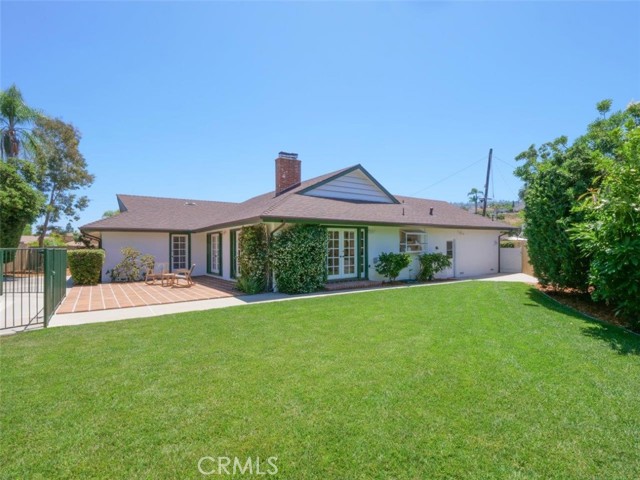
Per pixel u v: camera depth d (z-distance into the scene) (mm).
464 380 3766
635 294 6047
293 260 10805
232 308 8141
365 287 12258
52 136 28312
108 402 3355
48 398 3443
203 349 4977
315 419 2990
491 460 2436
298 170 16797
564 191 8391
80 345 5234
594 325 6266
